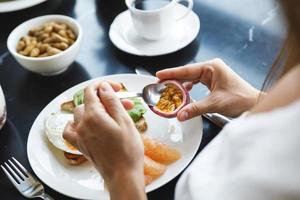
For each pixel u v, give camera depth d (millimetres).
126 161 629
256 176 385
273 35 902
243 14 961
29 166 770
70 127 704
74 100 810
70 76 900
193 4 1005
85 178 728
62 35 902
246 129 417
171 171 718
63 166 745
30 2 1027
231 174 421
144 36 927
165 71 784
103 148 639
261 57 872
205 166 477
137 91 831
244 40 910
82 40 961
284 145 377
